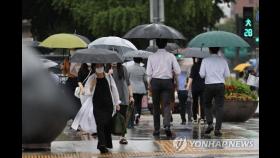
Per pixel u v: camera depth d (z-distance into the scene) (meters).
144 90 40.41
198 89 41.41
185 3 93.12
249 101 42.09
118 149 28.19
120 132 27.56
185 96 42.06
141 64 44.19
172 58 31.83
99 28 93.19
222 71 32.72
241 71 76.25
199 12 94.50
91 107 28.23
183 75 43.62
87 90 27.05
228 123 42.31
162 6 47.00
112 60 26.69
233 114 42.19
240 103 41.88
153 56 31.91
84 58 26.56
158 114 32.56
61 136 34.03
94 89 27.03
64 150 27.81
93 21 93.12
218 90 32.69
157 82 31.80
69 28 106.25
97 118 26.92
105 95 26.95
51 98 25.77
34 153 26.61
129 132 35.75
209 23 100.00
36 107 25.59
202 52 40.97
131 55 39.94
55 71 41.38
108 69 31.08
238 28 59.88
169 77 31.81
